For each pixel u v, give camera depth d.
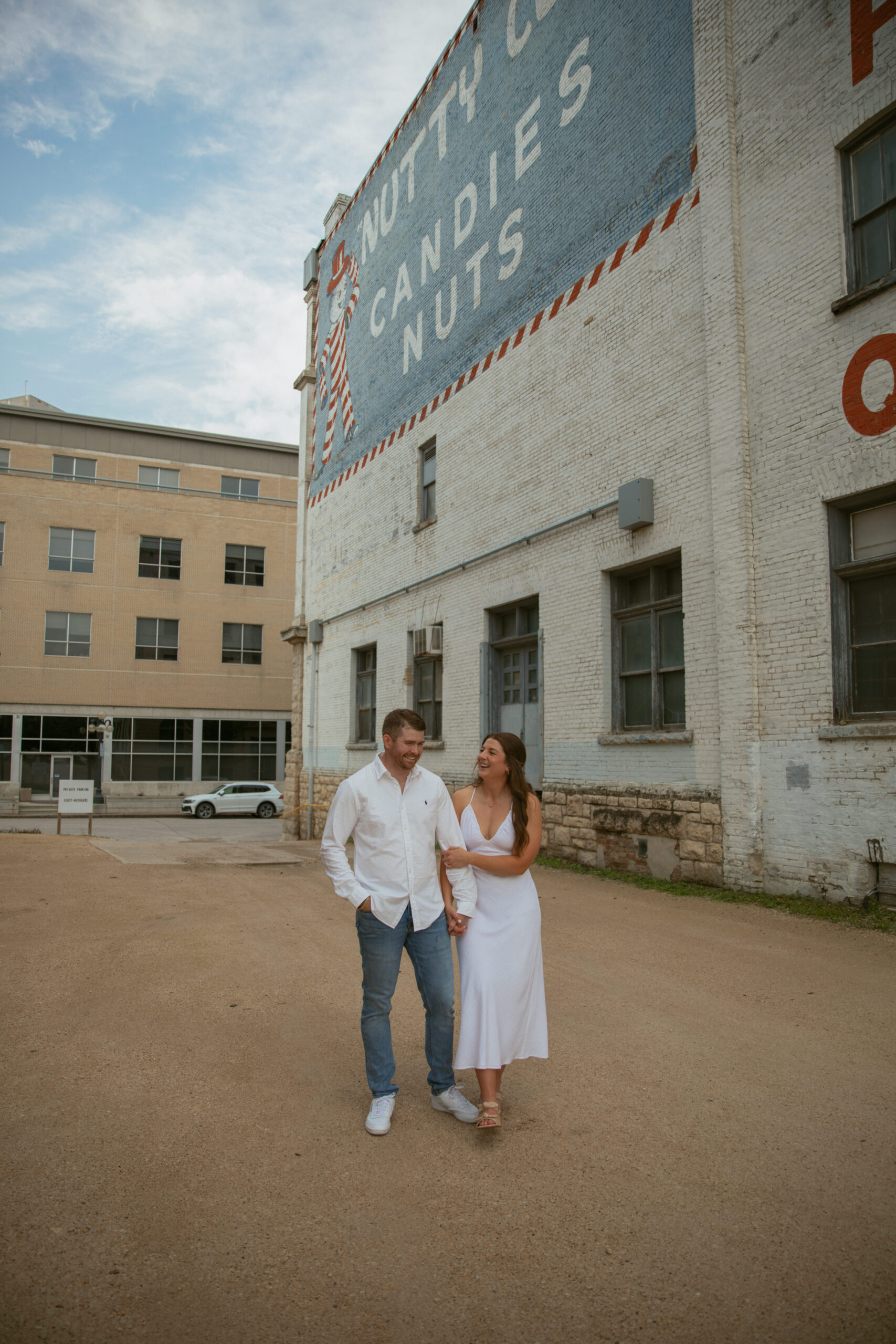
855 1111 3.71
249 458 42.91
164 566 41.03
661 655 10.56
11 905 8.34
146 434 41.16
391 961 3.70
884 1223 2.85
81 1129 3.59
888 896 7.54
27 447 39.28
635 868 10.39
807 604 8.32
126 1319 2.38
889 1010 5.06
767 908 8.09
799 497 8.45
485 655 13.91
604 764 11.05
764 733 8.67
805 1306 2.43
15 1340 2.28
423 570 15.98
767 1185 3.10
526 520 12.90
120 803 38.12
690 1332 2.33
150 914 8.05
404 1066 4.38
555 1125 3.63
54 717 38.88
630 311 10.95
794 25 8.76
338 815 3.79
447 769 14.84
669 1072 4.18
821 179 8.43
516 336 13.36
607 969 6.04
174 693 40.66
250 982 5.79
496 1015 3.58
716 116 9.54
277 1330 2.35
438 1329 2.36
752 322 9.06
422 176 16.78
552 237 12.62
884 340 7.75
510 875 3.77
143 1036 4.72
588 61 11.94
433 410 15.87
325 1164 3.30
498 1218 2.91
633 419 10.80
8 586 38.50
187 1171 3.24
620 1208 2.96
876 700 7.94
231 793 35.94
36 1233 2.80
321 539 21.34
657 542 10.32
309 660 21.55
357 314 19.75
